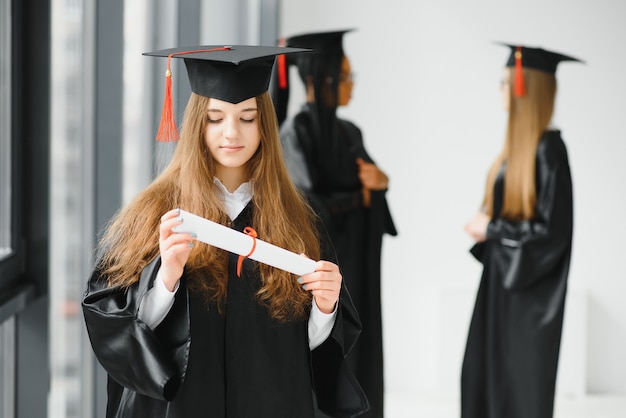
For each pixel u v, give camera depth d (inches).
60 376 169.3
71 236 165.5
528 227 190.7
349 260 195.3
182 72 182.4
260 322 91.3
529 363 193.9
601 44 271.6
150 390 85.5
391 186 277.3
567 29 272.4
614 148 272.1
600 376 277.0
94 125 161.8
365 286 197.2
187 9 182.5
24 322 142.8
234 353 90.4
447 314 273.4
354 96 275.6
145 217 91.2
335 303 94.3
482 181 277.1
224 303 90.9
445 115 275.7
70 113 162.1
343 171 194.5
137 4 190.1
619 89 271.1
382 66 275.0
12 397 142.6
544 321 192.7
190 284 89.8
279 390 91.5
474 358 199.3
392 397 273.9
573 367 270.8
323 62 190.9
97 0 159.0
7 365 141.9
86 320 89.4
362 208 196.7
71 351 169.9
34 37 138.6
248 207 93.4
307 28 274.8
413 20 274.1
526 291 193.3
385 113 275.9
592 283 274.4
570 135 272.4
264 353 91.1
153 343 86.6
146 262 90.0
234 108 90.4
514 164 191.8
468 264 278.7
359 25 274.4
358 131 200.4
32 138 140.9
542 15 272.7
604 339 275.4
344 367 97.1
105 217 163.5
